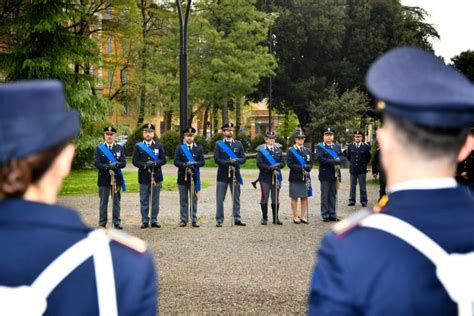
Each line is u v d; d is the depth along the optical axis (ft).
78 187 52.19
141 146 31.68
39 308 3.99
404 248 4.17
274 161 32.63
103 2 71.46
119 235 4.61
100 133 65.16
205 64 95.50
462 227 4.22
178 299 17.19
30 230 4.13
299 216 35.81
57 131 4.17
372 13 119.55
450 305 4.06
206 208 39.68
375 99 4.57
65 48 54.90
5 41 61.72
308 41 114.42
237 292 17.99
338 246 4.34
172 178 61.93
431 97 4.07
